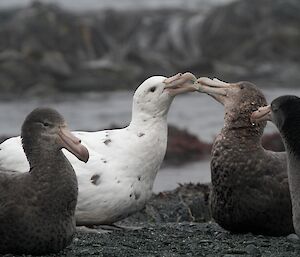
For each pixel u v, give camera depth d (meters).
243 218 12.34
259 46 56.25
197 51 60.06
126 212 13.38
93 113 38.84
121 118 36.88
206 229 13.38
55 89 47.94
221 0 77.50
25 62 49.47
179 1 78.00
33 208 10.27
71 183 10.47
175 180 21.64
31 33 55.66
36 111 10.64
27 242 10.30
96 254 10.73
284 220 12.23
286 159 12.30
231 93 12.78
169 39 61.50
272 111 11.45
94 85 49.06
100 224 13.39
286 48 55.72
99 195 12.95
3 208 10.25
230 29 58.94
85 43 57.69
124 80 50.31
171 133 28.88
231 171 12.33
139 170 13.33
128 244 11.60
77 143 10.50
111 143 13.39
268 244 11.53
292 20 58.59
